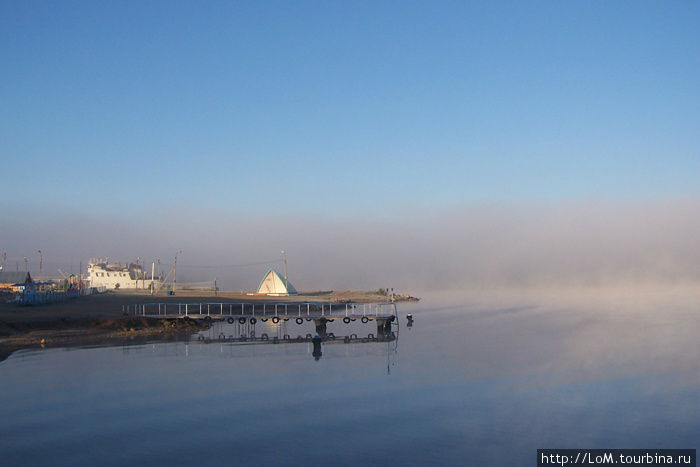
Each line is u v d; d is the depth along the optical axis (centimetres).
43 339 5928
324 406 3253
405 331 7850
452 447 2534
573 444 2589
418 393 3603
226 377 4094
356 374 4244
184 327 7612
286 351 5581
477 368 4522
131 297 12988
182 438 2653
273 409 3189
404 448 2519
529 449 2520
